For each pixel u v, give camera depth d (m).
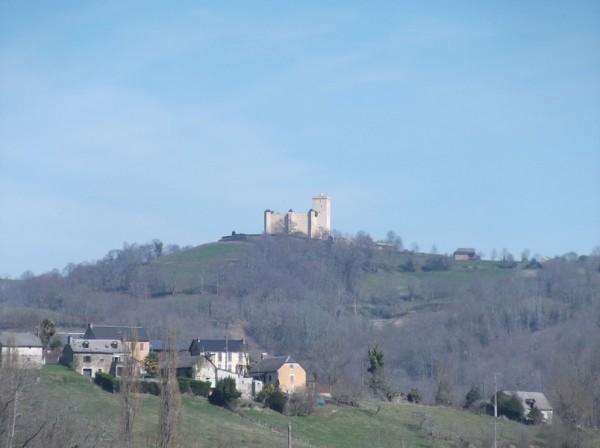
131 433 153.50
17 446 125.94
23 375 136.75
